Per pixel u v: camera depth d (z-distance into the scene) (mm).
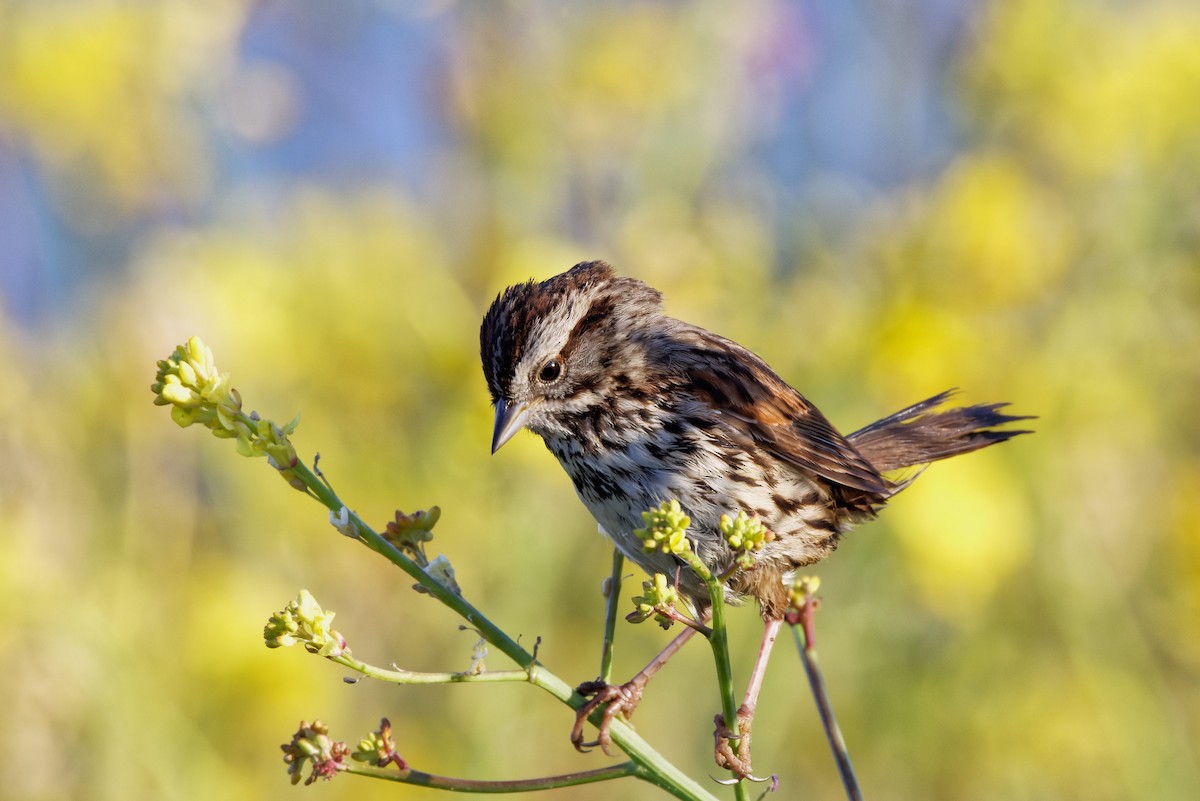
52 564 9695
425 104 12445
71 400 10695
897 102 13047
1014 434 8664
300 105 13445
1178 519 11633
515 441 10570
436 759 10117
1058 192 12391
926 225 11820
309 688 10070
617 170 12266
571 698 5230
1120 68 12266
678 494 7172
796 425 7465
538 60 12203
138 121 12508
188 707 9922
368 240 11359
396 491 10781
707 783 10781
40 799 9125
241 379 10992
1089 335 11805
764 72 12438
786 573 7457
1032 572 11633
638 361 7359
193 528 10633
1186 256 12195
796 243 12469
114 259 12500
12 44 12430
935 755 11320
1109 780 11031
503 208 11883
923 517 10820
